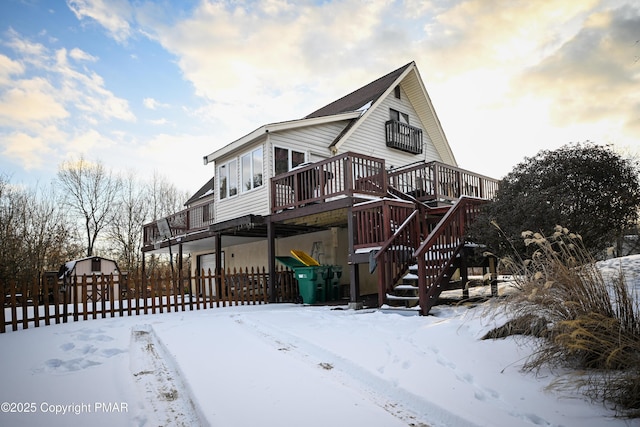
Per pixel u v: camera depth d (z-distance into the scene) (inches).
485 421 104.3
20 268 718.5
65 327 287.4
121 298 353.4
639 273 226.2
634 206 283.4
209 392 132.7
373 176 395.9
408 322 247.9
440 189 470.9
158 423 114.4
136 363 182.4
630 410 106.7
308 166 409.7
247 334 233.9
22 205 917.8
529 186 296.4
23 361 186.5
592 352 132.9
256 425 106.6
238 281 424.2
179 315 346.3
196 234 594.2
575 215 273.1
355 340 198.1
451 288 344.8
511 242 253.9
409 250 343.9
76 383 152.2
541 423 103.8
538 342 156.5
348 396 128.8
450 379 138.1
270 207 464.4
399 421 109.3
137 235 1364.4
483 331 183.6
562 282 148.9
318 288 419.5
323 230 528.4
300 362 169.8
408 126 691.4
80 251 1225.4
